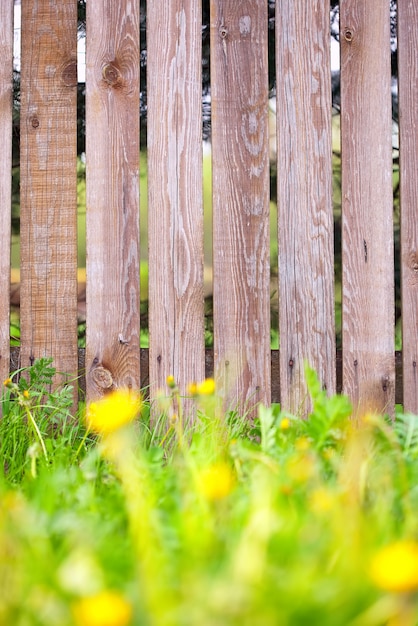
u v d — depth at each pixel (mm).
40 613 787
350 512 1000
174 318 2740
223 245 2740
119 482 1424
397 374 2867
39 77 2754
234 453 1334
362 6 2805
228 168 2750
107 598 643
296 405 2738
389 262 2781
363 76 2795
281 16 2787
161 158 2750
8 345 2729
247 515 1025
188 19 2768
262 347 2742
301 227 2768
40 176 2738
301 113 2775
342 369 2760
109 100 2750
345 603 767
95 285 2730
